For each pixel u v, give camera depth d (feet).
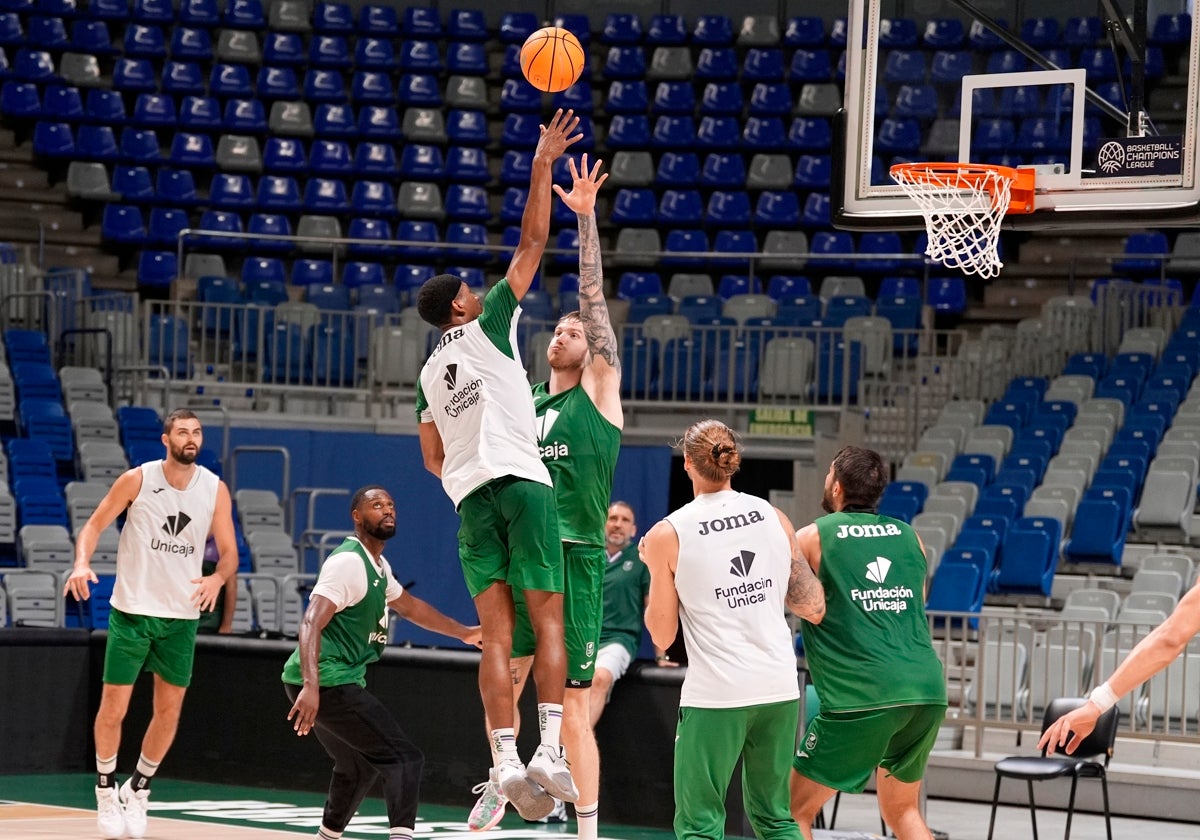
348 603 22.72
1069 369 57.47
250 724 34.94
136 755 36.55
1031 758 29.37
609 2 81.10
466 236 72.13
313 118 76.18
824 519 20.16
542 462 20.11
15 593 42.68
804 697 28.63
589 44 79.36
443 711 32.68
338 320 60.08
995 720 37.06
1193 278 67.10
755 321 60.85
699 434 19.33
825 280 68.08
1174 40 32.99
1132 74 28.60
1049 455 51.93
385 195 72.64
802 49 77.77
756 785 19.20
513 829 29.55
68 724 37.14
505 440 19.38
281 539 49.26
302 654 21.97
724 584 18.84
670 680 30.09
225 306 56.18
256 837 26.45
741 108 76.69
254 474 53.98
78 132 70.95
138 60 74.43
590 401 21.11
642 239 72.08
